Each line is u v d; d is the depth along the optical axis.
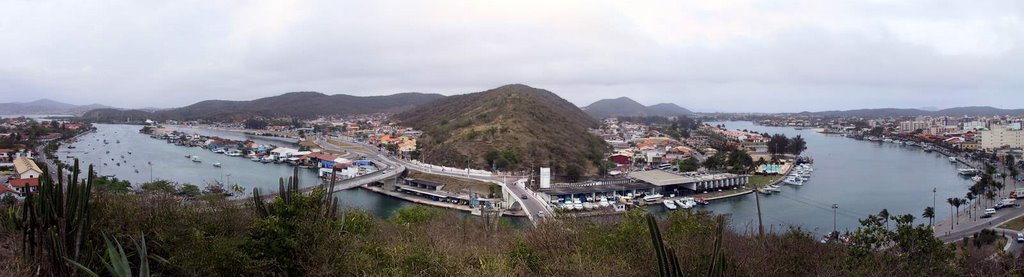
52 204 11.67
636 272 13.43
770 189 76.75
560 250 16.05
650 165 104.62
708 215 16.75
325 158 108.88
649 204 69.56
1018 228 49.91
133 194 17.78
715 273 10.14
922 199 70.50
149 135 178.00
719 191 77.62
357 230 18.55
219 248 12.03
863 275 12.52
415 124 182.25
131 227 14.28
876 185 82.62
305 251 12.98
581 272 13.34
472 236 23.81
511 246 17.27
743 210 64.19
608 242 15.04
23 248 11.88
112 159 110.19
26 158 84.81
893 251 13.81
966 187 80.62
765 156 117.69
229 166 107.69
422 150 115.50
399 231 22.02
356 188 81.62
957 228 52.78
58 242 11.23
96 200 14.29
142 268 10.95
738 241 14.95
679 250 13.36
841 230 51.81
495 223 29.08
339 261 13.20
